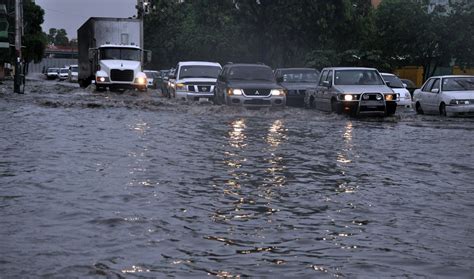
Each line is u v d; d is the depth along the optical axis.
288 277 7.90
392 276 7.99
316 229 10.41
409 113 41.91
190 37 111.06
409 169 16.98
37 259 8.48
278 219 11.08
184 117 33.75
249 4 78.50
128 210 11.50
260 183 14.52
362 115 36.25
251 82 39.50
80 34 71.50
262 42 81.31
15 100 46.28
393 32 75.94
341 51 85.44
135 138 23.25
